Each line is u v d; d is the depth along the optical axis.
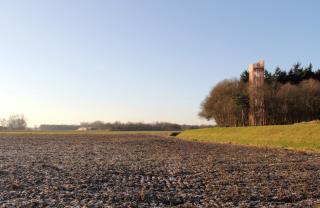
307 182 24.42
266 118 110.00
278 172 29.73
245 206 17.52
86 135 137.62
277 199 19.12
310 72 130.38
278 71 131.38
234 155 46.34
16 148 63.00
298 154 45.88
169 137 116.38
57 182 24.80
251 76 113.31
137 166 34.66
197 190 21.86
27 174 28.78
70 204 18.14
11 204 17.97
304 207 17.20
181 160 40.69
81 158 43.59
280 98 108.56
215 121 130.75
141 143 80.12
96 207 17.45
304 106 108.38
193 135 108.00
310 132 59.56
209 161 39.22
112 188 22.69
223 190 21.73
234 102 115.00
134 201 18.89
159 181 25.50
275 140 64.06
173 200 19.03
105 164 36.59
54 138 109.25
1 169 31.81
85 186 23.30
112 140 95.69
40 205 17.84
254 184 23.83
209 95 131.88
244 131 82.69
